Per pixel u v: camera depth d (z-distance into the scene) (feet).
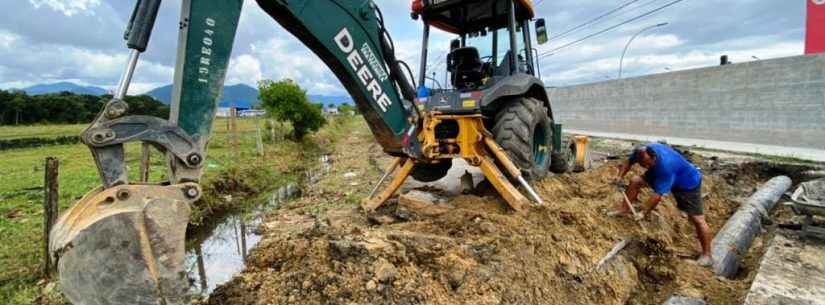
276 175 26.81
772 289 8.28
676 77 38.14
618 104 47.24
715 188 18.04
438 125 14.48
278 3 7.26
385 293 6.97
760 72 30.04
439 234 10.59
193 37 6.08
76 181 20.57
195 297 9.75
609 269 9.20
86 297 5.23
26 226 13.65
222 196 20.29
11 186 20.34
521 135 13.42
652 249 10.49
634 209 12.87
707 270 10.04
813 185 11.49
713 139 34.35
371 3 9.27
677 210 14.99
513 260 8.16
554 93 61.93
